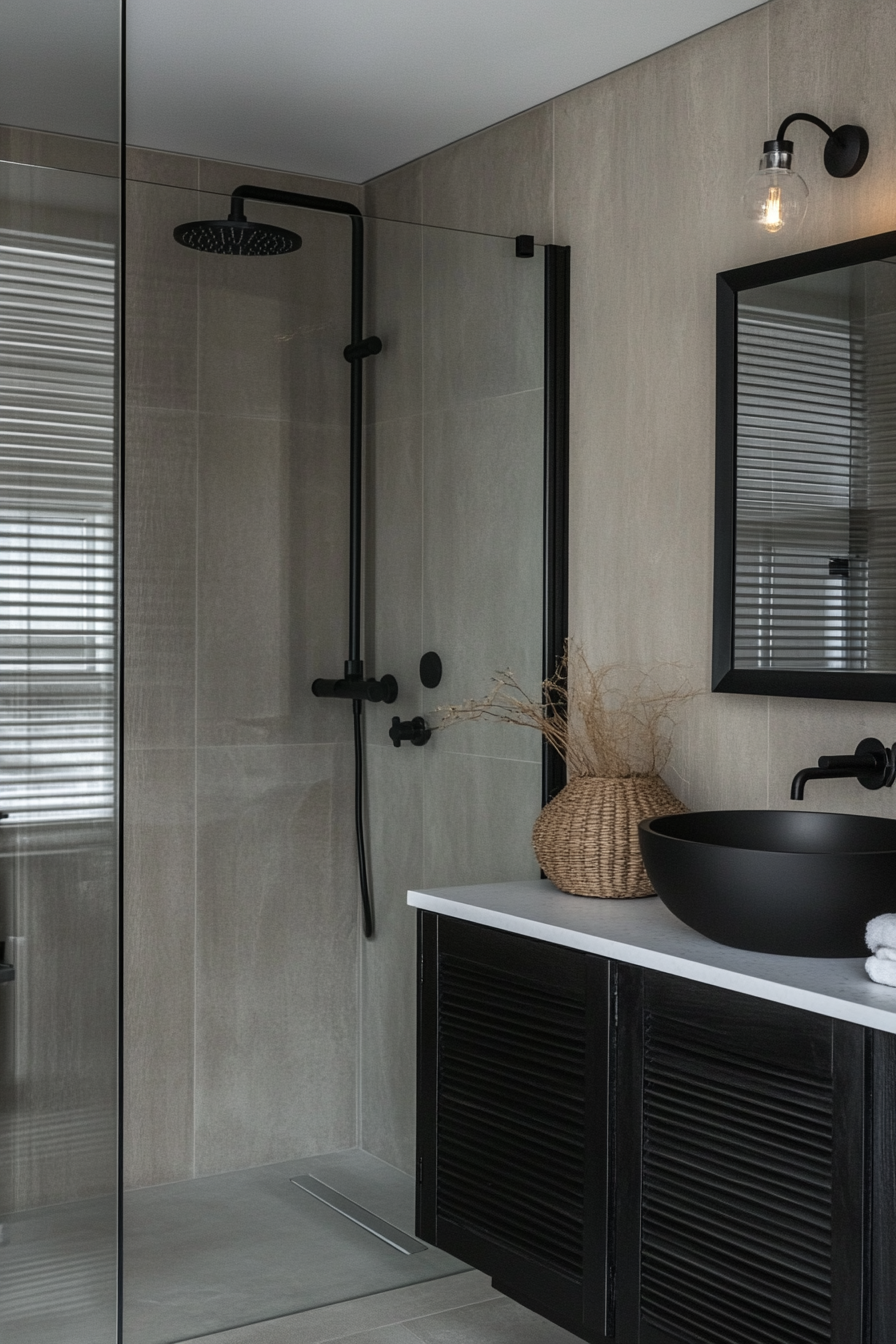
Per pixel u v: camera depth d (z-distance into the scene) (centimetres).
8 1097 213
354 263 302
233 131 335
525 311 317
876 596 240
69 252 214
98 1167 221
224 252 289
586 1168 231
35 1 199
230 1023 303
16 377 212
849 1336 186
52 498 216
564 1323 240
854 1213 186
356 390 304
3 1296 212
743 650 267
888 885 204
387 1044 316
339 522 304
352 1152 312
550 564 320
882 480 239
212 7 268
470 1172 258
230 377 291
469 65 299
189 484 289
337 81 306
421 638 313
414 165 362
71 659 219
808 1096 194
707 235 281
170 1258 299
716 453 273
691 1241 212
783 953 212
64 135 210
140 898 293
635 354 299
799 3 260
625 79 300
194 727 294
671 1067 216
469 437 314
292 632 302
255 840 302
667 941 227
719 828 252
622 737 302
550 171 321
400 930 317
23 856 215
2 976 212
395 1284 303
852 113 251
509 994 249
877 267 241
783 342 259
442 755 316
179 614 291
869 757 236
